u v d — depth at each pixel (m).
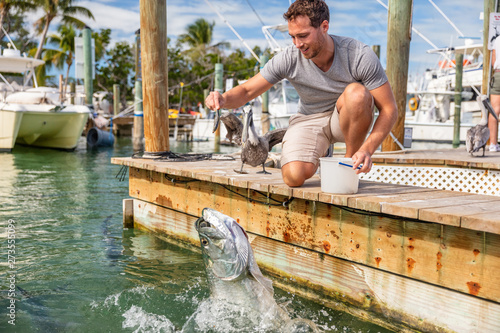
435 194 2.99
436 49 17.45
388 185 3.39
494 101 6.79
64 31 35.44
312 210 3.19
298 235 3.31
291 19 2.96
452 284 2.48
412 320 2.69
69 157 13.40
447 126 16.42
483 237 2.33
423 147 16.83
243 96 3.45
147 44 5.28
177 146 18.70
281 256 3.47
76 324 2.74
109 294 3.20
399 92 6.46
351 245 2.96
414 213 2.49
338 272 3.08
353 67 3.11
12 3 28.95
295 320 2.78
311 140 3.30
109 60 42.03
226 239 2.42
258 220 3.64
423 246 2.59
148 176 4.95
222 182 3.73
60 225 5.16
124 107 36.69
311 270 3.25
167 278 3.53
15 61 15.65
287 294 3.34
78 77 17.94
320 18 2.93
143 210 5.05
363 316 2.93
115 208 6.11
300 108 3.60
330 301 3.13
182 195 4.46
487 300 2.35
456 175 5.39
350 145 3.21
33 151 15.02
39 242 4.48
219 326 2.60
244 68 38.84
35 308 2.96
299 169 3.20
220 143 19.12
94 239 4.65
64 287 3.32
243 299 2.55
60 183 8.27
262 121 16.06
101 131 17.64
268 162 5.84
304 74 3.30
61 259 3.97
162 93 5.36
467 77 16.92
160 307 2.98
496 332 2.32
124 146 18.08
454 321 2.49
